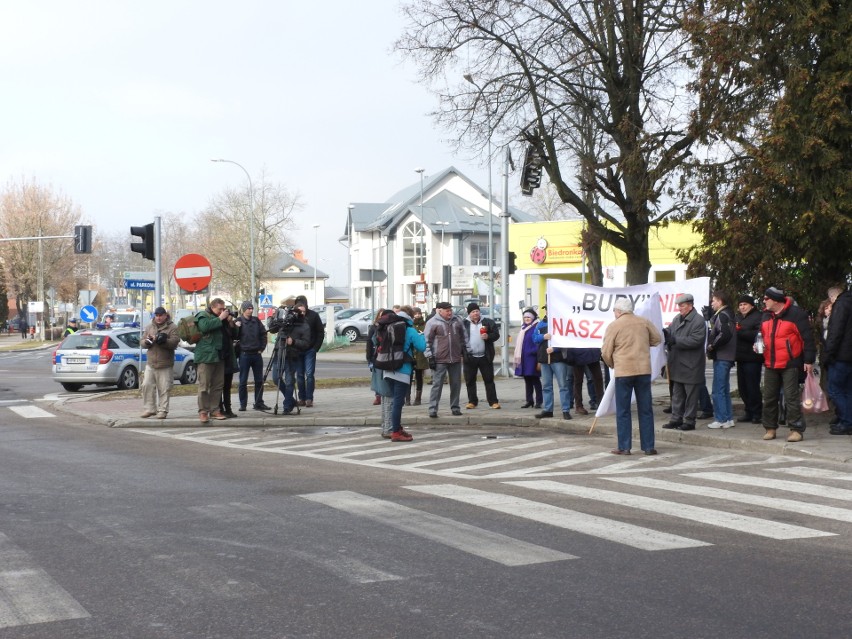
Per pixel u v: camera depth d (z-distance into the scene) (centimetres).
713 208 1498
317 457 1230
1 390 2706
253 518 803
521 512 823
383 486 972
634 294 1552
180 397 2244
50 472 1095
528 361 1778
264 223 7719
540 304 5194
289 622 521
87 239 4422
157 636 502
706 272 1562
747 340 1427
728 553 670
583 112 1806
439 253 8619
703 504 862
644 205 1731
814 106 1334
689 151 1623
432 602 554
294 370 1795
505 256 2666
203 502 884
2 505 880
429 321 1652
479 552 676
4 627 518
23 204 8919
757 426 1405
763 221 1395
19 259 8831
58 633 508
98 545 710
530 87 1770
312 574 620
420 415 1689
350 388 2431
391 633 500
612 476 1039
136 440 1464
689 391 1376
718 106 1471
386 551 680
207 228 8519
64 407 2038
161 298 1983
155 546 704
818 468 1087
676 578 604
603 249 4288
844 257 1423
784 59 1389
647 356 1221
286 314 1766
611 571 621
